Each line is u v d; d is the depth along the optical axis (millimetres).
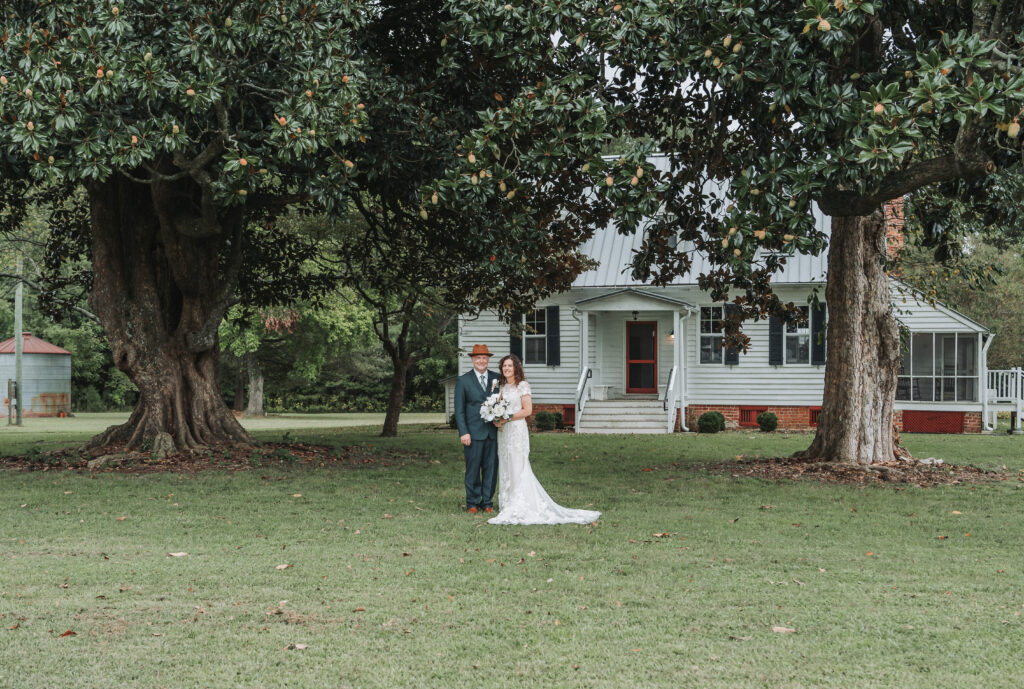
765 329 26484
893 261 15539
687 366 27125
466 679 4559
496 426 9672
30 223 23641
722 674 4633
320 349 43688
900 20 11016
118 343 15297
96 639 5191
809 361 26156
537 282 16469
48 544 8180
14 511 10172
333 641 5164
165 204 14688
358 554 7660
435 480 13172
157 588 6402
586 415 25922
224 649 5020
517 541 8250
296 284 21344
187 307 15977
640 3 9766
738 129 13820
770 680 4543
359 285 22391
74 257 20500
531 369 28047
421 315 23969
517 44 10461
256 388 46375
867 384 14508
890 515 10133
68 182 15195
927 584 6629
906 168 10430
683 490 12180
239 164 11062
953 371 26266
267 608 5859
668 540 8391
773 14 9383
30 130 10016
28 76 10133
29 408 45875
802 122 9539
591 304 26344
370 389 55812
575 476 13867
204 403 16141
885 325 14625
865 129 8781
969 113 8367
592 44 10680
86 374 53031
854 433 14477
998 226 14391
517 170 12375
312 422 37594
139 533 8766
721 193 25172
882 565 7324
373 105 12742
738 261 9578
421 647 5066
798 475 13500
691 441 21312
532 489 9438
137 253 15547
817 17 8516
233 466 14227
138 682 4504
